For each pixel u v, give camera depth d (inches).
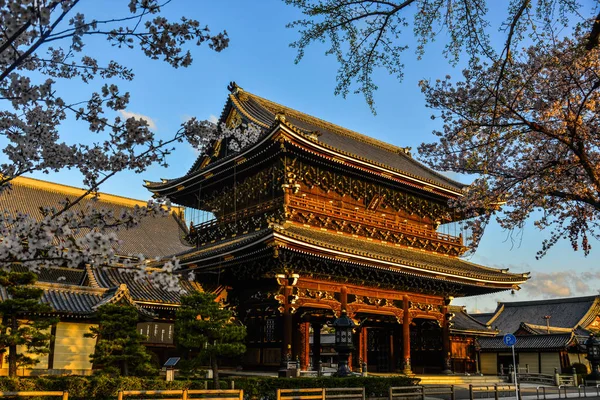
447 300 1827.0
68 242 389.4
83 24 351.3
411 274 1595.7
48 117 451.8
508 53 651.5
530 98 790.5
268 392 1111.6
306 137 1441.9
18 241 372.8
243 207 1710.1
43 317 1177.4
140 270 419.5
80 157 458.0
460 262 1979.6
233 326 1130.7
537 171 813.2
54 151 450.9
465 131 865.5
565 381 2108.8
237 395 1044.5
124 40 391.5
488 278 1775.3
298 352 1627.7
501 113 771.4
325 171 1625.2
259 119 1707.7
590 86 784.9
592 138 803.4
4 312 991.6
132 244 2226.9
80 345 1240.2
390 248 1739.7
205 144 516.1
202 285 1612.9
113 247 398.3
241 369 1545.3
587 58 732.0
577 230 879.7
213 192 1855.3
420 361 1942.7
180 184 1840.6
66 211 451.5
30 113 448.5
